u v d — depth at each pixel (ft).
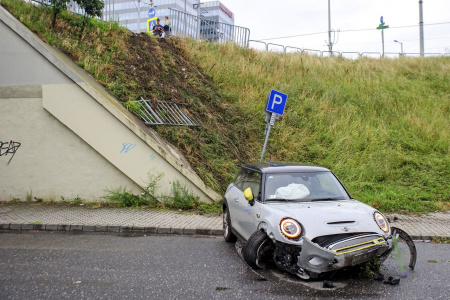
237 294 15.51
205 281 17.15
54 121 35.47
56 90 34.94
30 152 35.73
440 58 87.04
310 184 20.58
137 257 21.21
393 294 15.40
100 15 50.80
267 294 15.44
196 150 39.11
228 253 22.11
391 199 35.76
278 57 72.95
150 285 16.67
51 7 49.08
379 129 51.60
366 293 15.51
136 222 28.99
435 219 30.71
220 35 75.10
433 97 63.36
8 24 35.17
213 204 34.65
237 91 55.21
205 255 21.65
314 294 15.40
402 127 52.42
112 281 17.20
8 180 35.94
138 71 46.24
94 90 34.42
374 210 18.28
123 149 34.45
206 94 50.52
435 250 22.90
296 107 55.06
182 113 42.83
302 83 62.44
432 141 49.62
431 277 17.60
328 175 21.56
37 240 25.02
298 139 49.19
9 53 35.47
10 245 23.67
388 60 84.38
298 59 72.90
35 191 35.83
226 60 63.36
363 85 65.36
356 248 15.70
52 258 20.85
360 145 47.78
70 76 34.60
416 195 37.04
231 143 44.24
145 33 58.75
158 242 24.80
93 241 24.93
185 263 20.02
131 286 16.56
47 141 35.60
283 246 16.56
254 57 69.62
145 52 51.47
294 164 22.77
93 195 35.40
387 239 16.66
